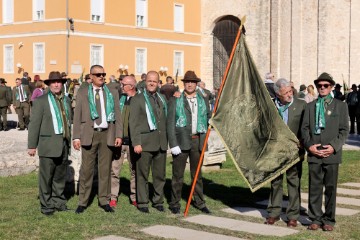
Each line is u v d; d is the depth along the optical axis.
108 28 36.03
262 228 8.48
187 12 42.84
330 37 38.22
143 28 38.62
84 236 7.84
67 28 33.38
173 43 41.41
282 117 8.80
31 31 34.91
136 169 9.55
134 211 9.52
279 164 8.71
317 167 8.32
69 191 11.02
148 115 9.40
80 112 9.21
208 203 10.26
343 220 9.01
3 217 8.86
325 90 8.33
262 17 41.53
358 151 18.36
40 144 9.03
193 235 7.96
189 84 9.37
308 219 9.12
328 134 8.23
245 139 8.99
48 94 9.14
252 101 9.02
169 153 16.22
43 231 8.08
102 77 9.23
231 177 13.05
